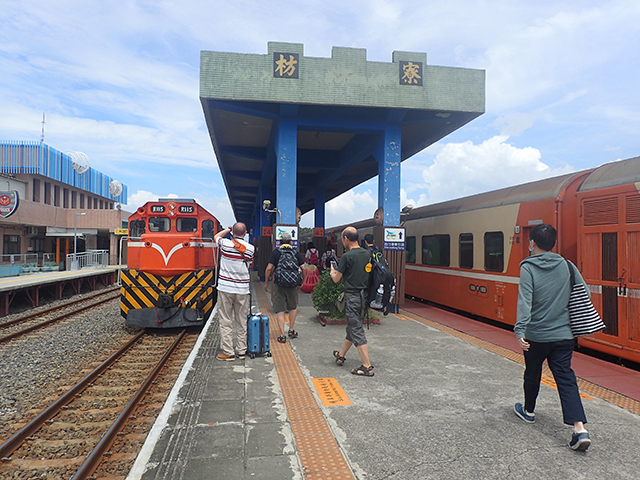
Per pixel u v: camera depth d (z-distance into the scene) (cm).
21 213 2497
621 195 535
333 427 335
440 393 414
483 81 984
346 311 477
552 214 667
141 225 882
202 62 902
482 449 300
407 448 301
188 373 477
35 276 1692
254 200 2969
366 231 1597
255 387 430
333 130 1063
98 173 4538
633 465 280
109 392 520
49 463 351
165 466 272
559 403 389
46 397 510
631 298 518
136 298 844
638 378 480
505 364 521
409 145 1369
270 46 919
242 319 551
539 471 271
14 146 3162
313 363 520
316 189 1969
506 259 784
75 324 1002
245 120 1177
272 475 263
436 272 1070
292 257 637
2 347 768
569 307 312
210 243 906
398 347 608
